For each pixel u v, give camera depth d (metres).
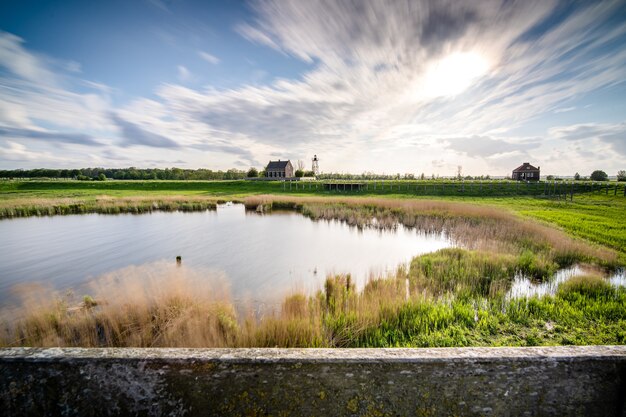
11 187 55.69
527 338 4.77
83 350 1.71
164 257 12.16
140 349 1.73
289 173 81.12
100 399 1.68
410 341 4.76
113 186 56.69
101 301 7.28
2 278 9.75
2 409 1.69
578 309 5.80
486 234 13.24
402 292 6.66
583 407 1.68
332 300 6.62
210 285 8.59
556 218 17.27
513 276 8.32
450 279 7.91
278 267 10.64
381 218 19.59
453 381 1.66
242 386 1.66
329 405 1.67
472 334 4.91
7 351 1.70
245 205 29.34
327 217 21.58
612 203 26.20
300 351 1.72
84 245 14.23
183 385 1.67
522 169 66.88
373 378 1.66
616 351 1.69
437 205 22.11
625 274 8.45
